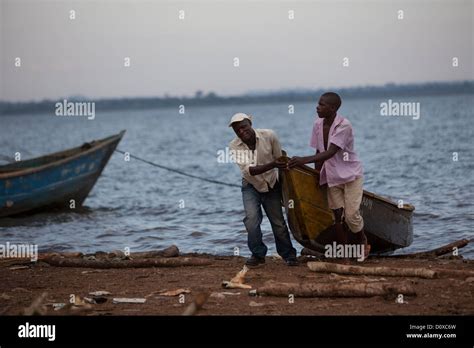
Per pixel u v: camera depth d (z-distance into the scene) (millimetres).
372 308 7887
